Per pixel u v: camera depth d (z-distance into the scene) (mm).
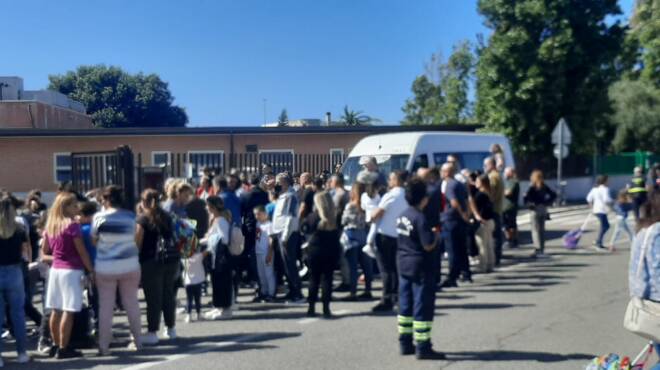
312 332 9531
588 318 10031
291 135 28078
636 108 41938
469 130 29188
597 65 31750
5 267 8195
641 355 6867
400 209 10570
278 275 12492
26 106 34438
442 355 8102
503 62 31578
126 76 62219
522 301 11234
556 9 30938
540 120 31828
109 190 8617
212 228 10477
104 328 8594
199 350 8734
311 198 11781
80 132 27359
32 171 28172
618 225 16938
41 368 8102
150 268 8977
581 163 35344
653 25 41719
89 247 8875
